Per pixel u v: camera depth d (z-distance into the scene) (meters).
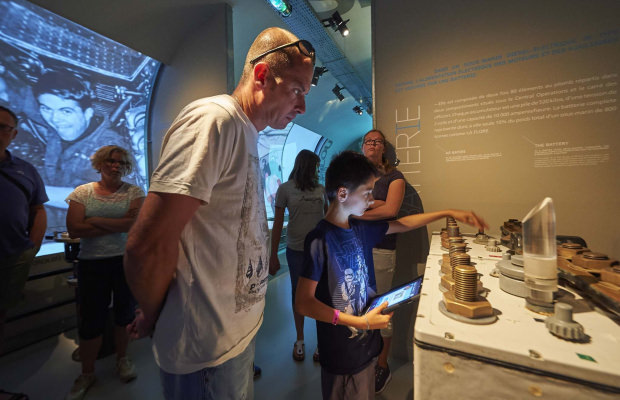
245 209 0.71
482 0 1.64
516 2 1.56
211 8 2.60
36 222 1.74
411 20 1.83
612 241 1.41
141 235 0.54
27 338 2.17
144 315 0.64
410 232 1.91
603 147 1.41
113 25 2.45
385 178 1.75
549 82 1.50
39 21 2.69
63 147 3.04
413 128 1.86
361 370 0.97
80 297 1.67
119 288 1.75
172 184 0.53
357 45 3.98
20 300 1.67
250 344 0.79
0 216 1.53
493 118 1.64
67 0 2.15
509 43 1.58
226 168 0.65
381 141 1.77
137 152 3.72
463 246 0.80
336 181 0.98
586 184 1.45
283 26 3.15
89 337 1.65
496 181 1.65
